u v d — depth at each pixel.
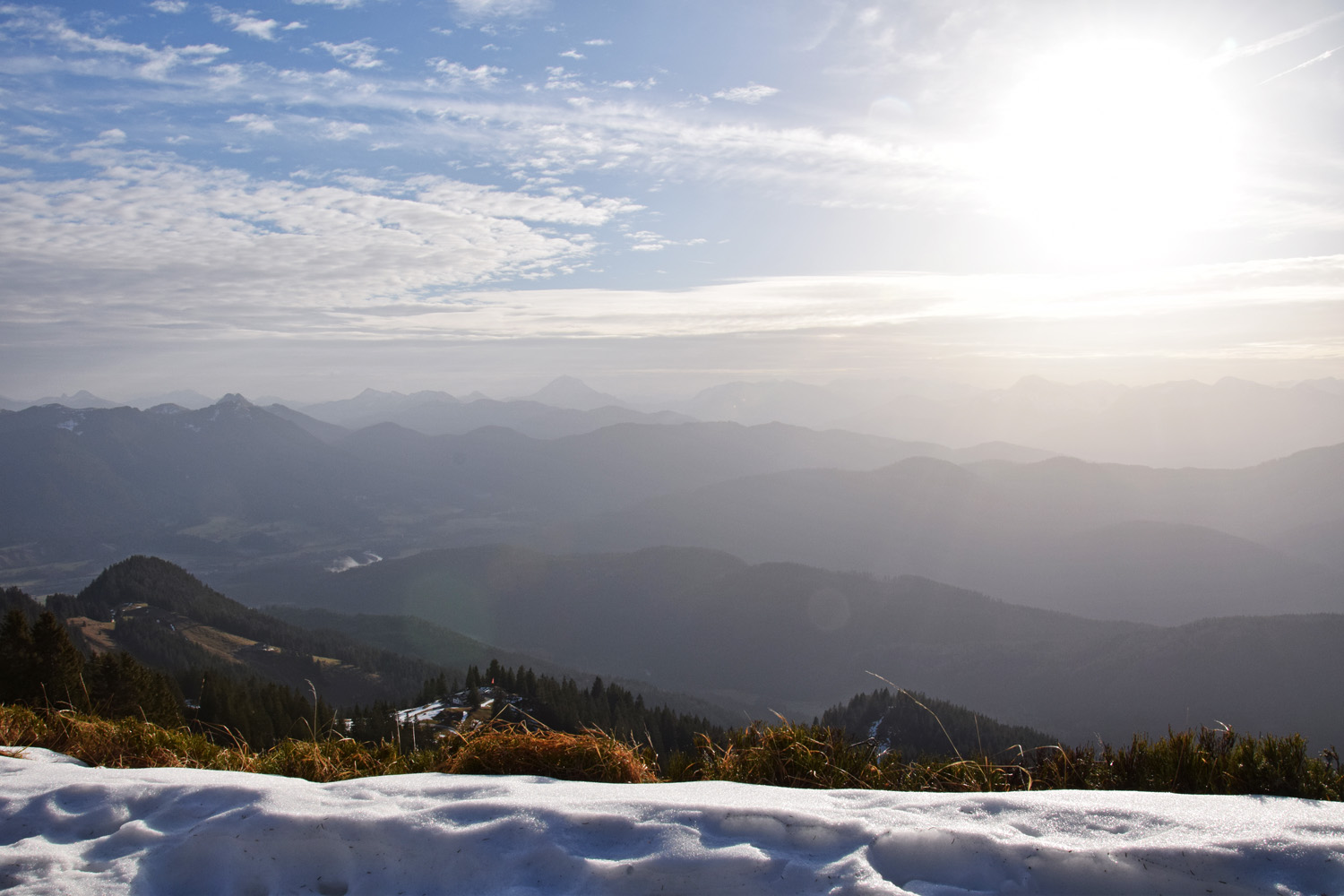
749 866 2.62
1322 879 2.55
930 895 2.54
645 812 3.04
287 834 2.90
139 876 2.77
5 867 2.81
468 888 2.72
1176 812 3.09
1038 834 2.92
